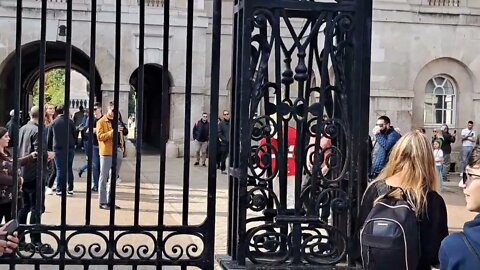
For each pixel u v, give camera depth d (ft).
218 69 13.76
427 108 80.89
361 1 14.24
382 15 78.13
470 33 80.02
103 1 84.02
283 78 14.39
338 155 14.47
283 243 14.37
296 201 14.11
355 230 14.07
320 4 14.12
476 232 8.82
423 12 78.84
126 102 85.46
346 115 14.25
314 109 14.15
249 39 13.76
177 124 86.58
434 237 12.73
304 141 14.33
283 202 14.08
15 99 13.43
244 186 13.88
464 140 70.69
